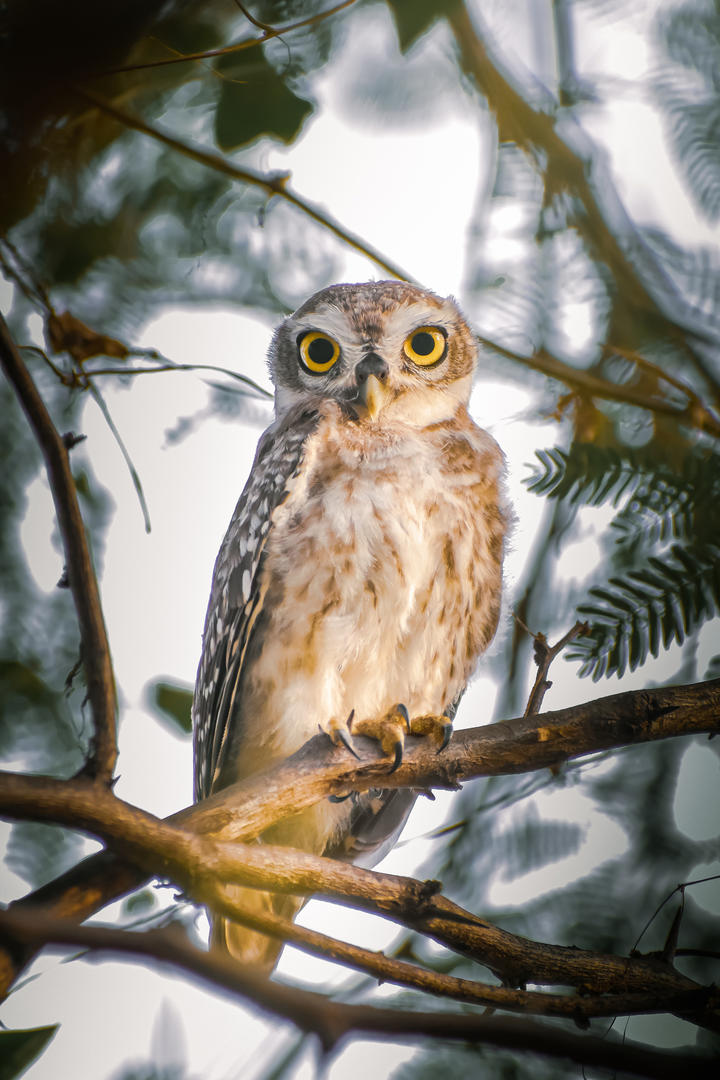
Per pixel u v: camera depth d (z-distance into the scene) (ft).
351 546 28.04
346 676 28.76
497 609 29.25
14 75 18.20
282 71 22.63
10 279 21.72
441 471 29.27
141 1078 17.76
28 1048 14.96
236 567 29.14
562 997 16.30
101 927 10.78
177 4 21.91
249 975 10.94
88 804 14.49
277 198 23.65
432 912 17.62
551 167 24.30
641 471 19.90
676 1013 16.80
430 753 20.18
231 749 29.60
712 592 18.83
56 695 20.61
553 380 23.39
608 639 18.88
